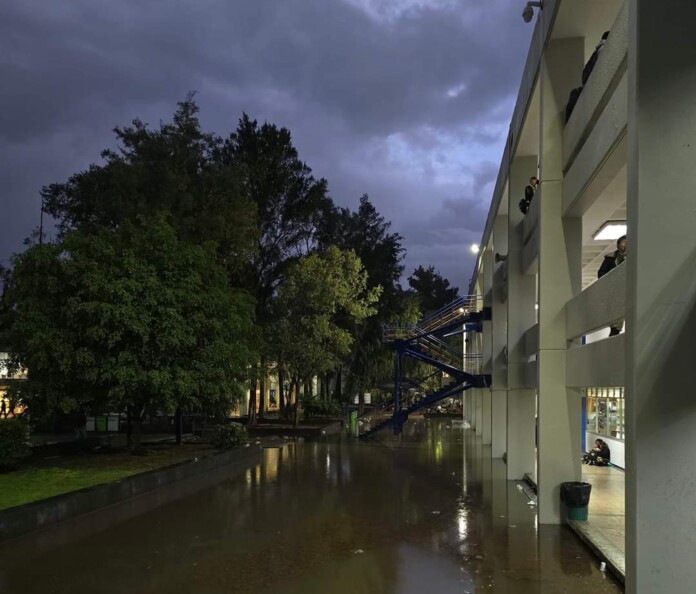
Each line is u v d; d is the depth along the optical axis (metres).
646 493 6.65
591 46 12.64
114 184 23.89
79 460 17.55
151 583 8.00
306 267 32.56
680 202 6.79
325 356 32.41
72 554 9.32
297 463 20.67
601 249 16.20
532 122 15.86
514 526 11.62
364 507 13.21
